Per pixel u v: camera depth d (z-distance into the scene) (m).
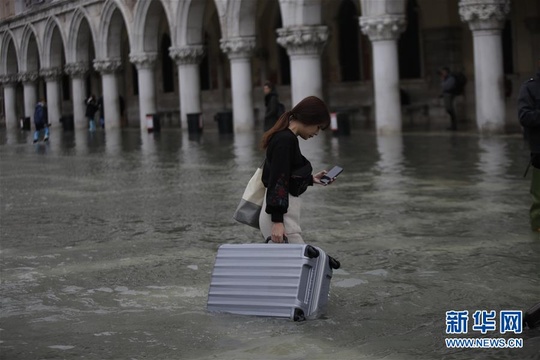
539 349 4.98
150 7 35.78
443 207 10.52
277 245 5.75
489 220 9.45
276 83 38.12
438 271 7.12
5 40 54.53
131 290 6.85
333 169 5.99
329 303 6.16
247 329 5.50
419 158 16.73
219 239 9.08
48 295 6.78
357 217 10.09
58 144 30.31
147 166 18.41
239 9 29.31
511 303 6.04
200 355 5.04
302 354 4.99
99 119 47.19
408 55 31.59
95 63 40.94
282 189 5.70
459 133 22.94
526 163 14.81
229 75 41.25
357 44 33.66
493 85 21.53
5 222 10.98
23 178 17.19
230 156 19.80
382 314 5.85
